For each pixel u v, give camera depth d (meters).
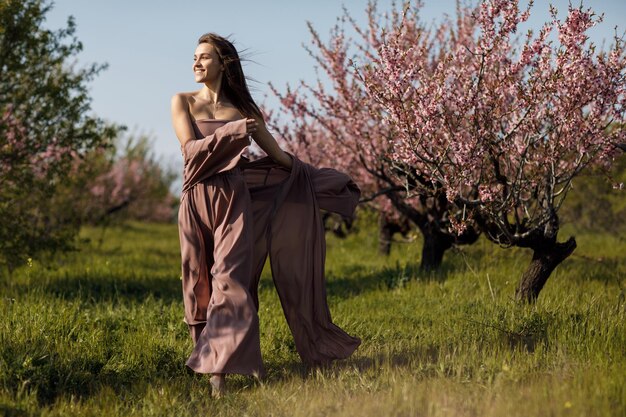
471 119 7.00
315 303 5.61
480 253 10.99
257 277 5.62
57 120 10.34
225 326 5.01
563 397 4.12
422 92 6.97
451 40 9.48
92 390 5.10
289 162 5.62
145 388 5.07
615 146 6.87
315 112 9.52
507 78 6.73
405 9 7.09
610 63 6.51
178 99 5.49
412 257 12.59
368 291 9.51
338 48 9.22
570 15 6.23
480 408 4.12
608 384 4.30
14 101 10.01
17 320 6.49
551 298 7.45
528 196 8.23
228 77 5.48
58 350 5.55
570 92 6.50
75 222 13.40
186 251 5.38
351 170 10.67
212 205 5.31
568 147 6.95
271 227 5.59
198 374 5.46
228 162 5.24
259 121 5.53
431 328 6.74
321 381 5.05
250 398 4.75
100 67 10.52
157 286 10.80
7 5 9.68
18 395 4.64
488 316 6.66
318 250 5.63
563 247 7.32
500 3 6.48
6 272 11.24
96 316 7.39
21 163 10.16
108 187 22.08
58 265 12.84
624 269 10.12
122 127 10.89
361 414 4.16
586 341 5.39
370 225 16.25
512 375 4.66
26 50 10.04
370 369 5.18
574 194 15.98
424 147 7.04
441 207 9.32
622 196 15.37
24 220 10.77
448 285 9.08
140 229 24.97
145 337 6.26
